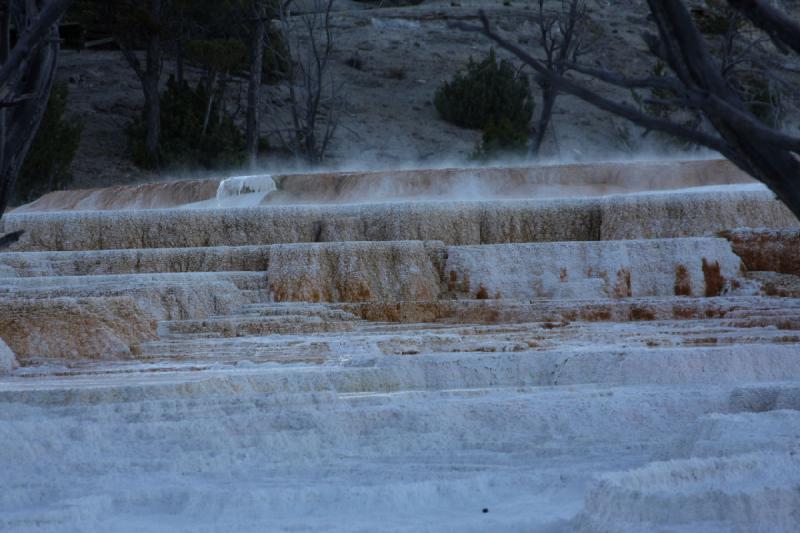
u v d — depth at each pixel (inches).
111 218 1382.9
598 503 292.0
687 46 279.7
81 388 541.6
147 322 927.7
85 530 311.4
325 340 863.1
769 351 629.9
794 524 282.7
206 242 1373.0
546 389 593.0
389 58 3732.8
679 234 1310.3
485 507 344.5
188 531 308.8
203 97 3016.7
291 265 1190.9
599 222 1349.7
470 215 1343.5
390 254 1208.8
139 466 412.5
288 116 3282.5
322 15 3934.5
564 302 1092.5
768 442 352.8
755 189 1433.3
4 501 357.4
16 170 536.4
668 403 504.4
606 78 255.6
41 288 1003.9
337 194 1782.7
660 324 974.4
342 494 351.6
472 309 1087.6
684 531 275.1
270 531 307.4
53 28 542.9
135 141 2878.9
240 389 569.0
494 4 4109.3
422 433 475.8
